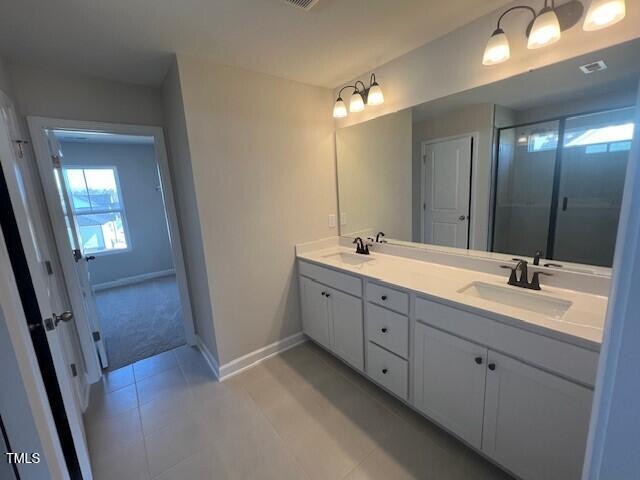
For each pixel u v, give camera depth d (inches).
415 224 86.3
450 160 75.2
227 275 88.2
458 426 60.4
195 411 76.3
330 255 102.7
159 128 96.7
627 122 49.8
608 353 16.1
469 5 59.6
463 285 65.5
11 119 64.7
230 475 58.9
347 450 63.2
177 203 101.7
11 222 44.1
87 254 179.3
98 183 183.0
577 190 56.7
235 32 65.0
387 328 72.7
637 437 15.2
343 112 93.4
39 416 35.3
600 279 54.7
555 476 47.2
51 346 48.1
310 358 98.3
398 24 65.2
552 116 57.7
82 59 74.3
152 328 125.0
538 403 47.4
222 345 89.7
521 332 47.8
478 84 66.9
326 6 57.6
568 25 53.2
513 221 66.4
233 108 83.0
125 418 74.7
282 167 95.1
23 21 56.9
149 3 53.9
